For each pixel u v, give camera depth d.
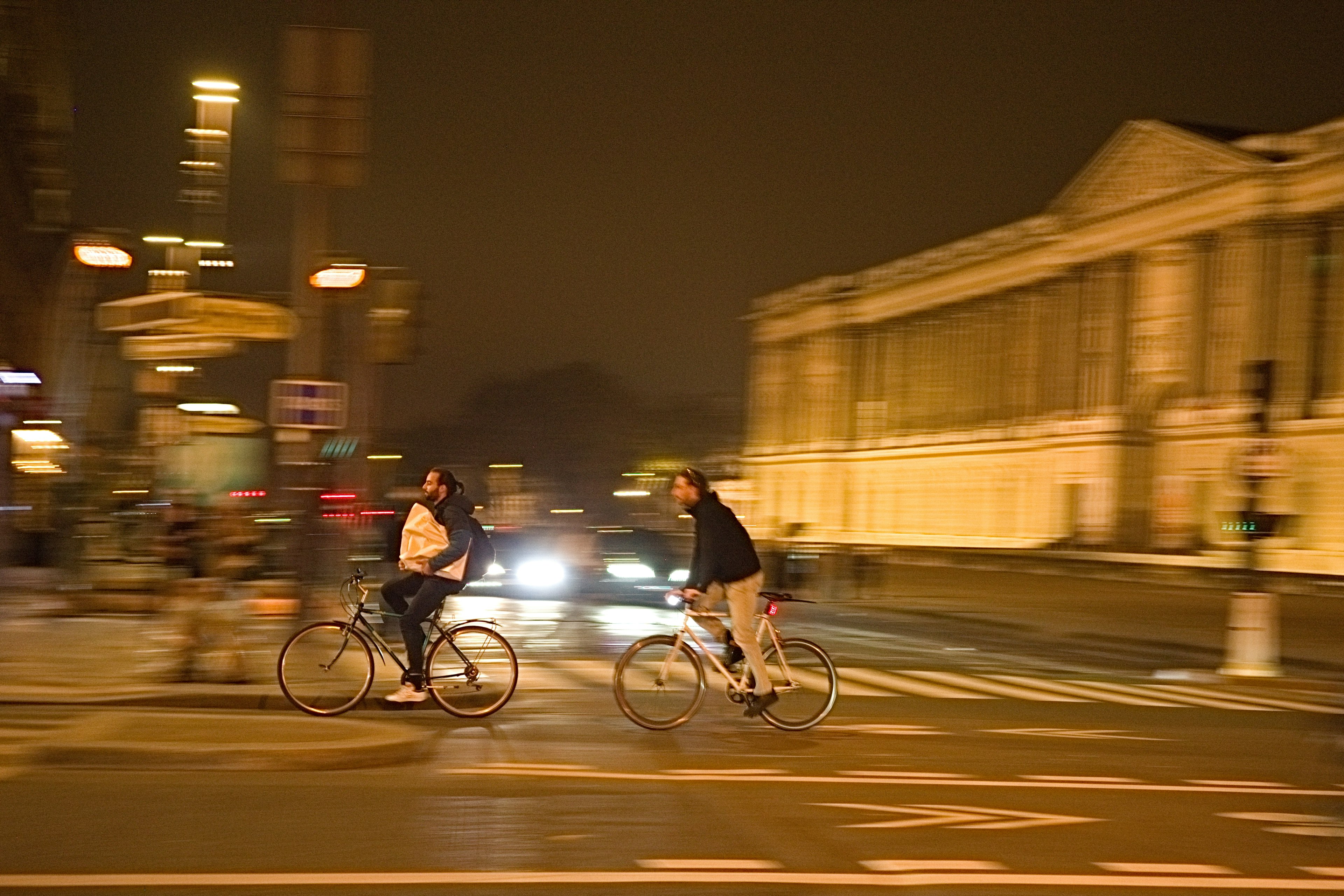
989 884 7.14
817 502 119.06
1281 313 70.75
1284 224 70.75
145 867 6.96
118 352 40.41
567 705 14.04
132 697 12.91
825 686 12.67
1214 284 75.00
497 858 7.33
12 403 37.62
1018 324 94.06
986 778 10.46
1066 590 48.78
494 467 150.62
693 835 8.03
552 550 34.75
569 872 7.07
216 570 14.45
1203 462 75.31
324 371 14.91
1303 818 9.35
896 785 9.98
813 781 9.99
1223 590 50.28
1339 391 67.62
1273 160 71.75
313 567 17.42
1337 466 66.19
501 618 27.11
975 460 97.44
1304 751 12.98
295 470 17.31
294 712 12.98
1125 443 80.88
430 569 12.48
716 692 14.96
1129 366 81.62
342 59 14.66
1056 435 87.31
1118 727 14.40
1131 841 8.37
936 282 104.00
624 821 8.34
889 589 48.06
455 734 11.82
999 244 96.19
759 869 7.27
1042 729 13.80
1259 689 19.78
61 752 9.71
